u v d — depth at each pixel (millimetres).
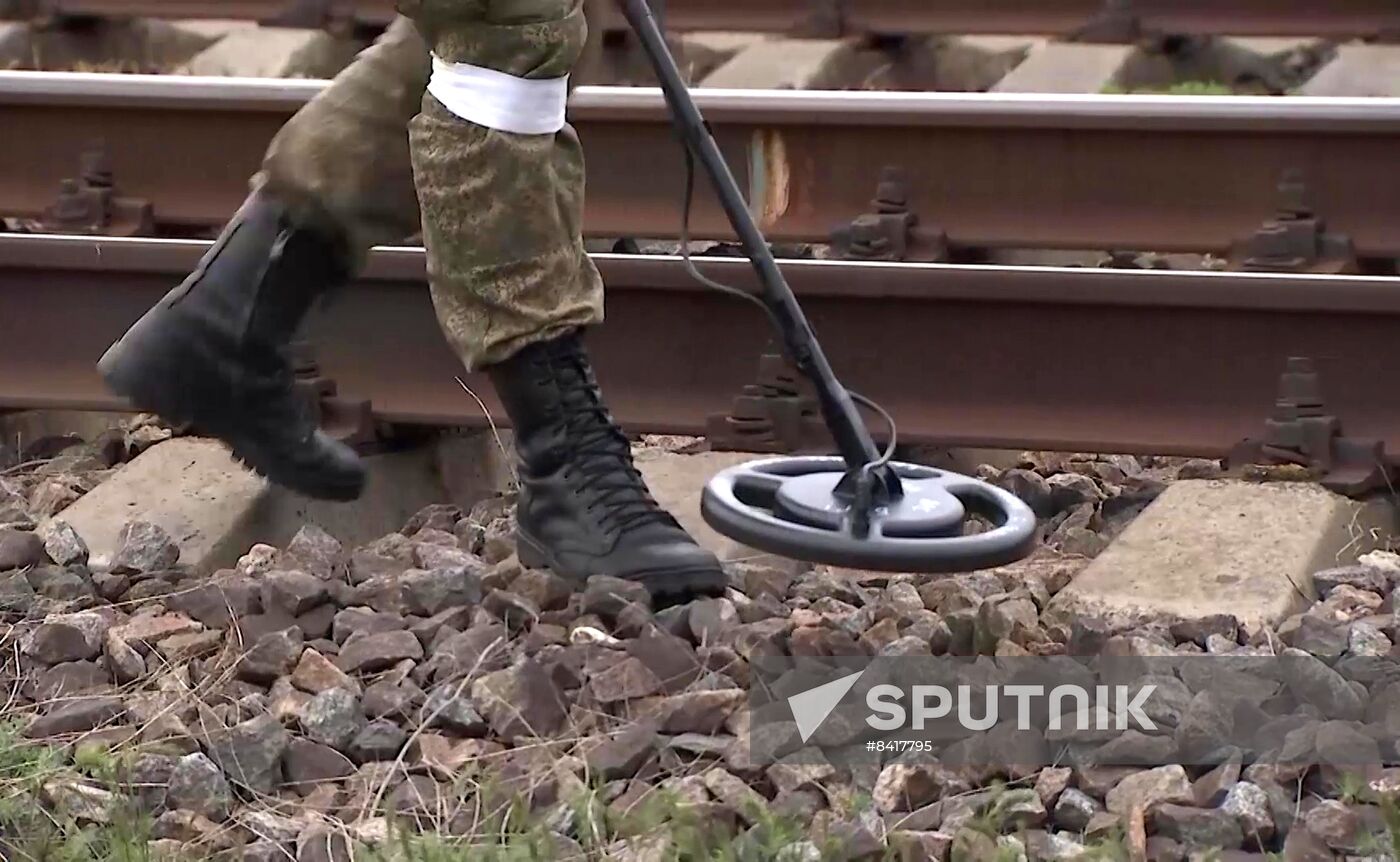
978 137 13094
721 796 7934
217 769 8250
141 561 10977
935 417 11945
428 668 9180
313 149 9648
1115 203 12984
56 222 13930
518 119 9086
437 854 7285
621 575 9766
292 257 9914
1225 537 10336
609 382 12383
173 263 12609
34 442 13562
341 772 8430
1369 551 10742
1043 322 11758
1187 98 12688
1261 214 12727
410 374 12422
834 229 13367
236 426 10156
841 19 20125
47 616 10055
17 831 7879
